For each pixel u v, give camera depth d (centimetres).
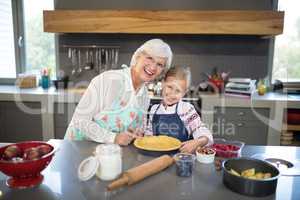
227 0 294
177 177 103
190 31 264
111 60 312
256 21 259
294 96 274
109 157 99
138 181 98
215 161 117
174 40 308
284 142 264
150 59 147
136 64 150
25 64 330
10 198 89
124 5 300
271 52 307
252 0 293
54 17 267
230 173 94
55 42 315
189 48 309
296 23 302
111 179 99
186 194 91
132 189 94
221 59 309
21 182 97
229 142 139
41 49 325
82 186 96
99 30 268
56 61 318
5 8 318
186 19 262
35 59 328
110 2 300
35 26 320
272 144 265
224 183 98
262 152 131
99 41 311
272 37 302
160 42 148
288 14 300
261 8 294
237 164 104
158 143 132
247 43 305
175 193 92
